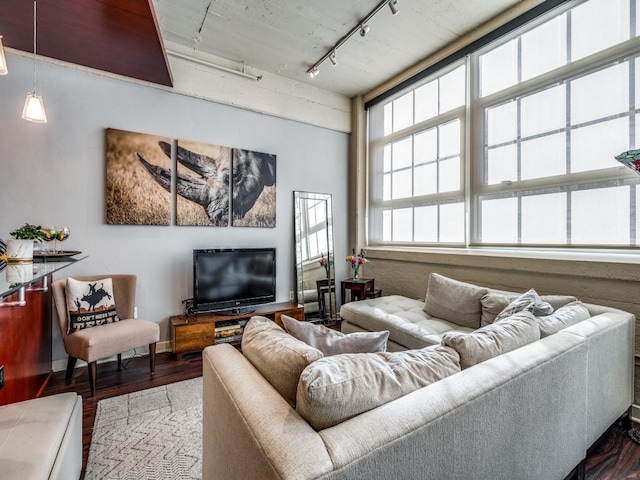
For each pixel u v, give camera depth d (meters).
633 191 2.14
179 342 2.87
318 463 0.64
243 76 3.51
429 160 3.62
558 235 2.53
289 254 3.96
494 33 2.85
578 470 1.41
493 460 0.98
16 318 1.82
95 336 2.26
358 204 4.40
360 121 4.38
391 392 0.89
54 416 1.25
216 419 1.07
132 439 1.75
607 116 2.26
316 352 0.98
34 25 2.22
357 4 2.64
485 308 2.32
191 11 2.70
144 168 2.99
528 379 1.10
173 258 3.18
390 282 3.90
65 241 2.69
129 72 2.83
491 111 3.00
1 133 2.48
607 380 1.59
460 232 3.29
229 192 3.49
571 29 2.45
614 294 2.07
